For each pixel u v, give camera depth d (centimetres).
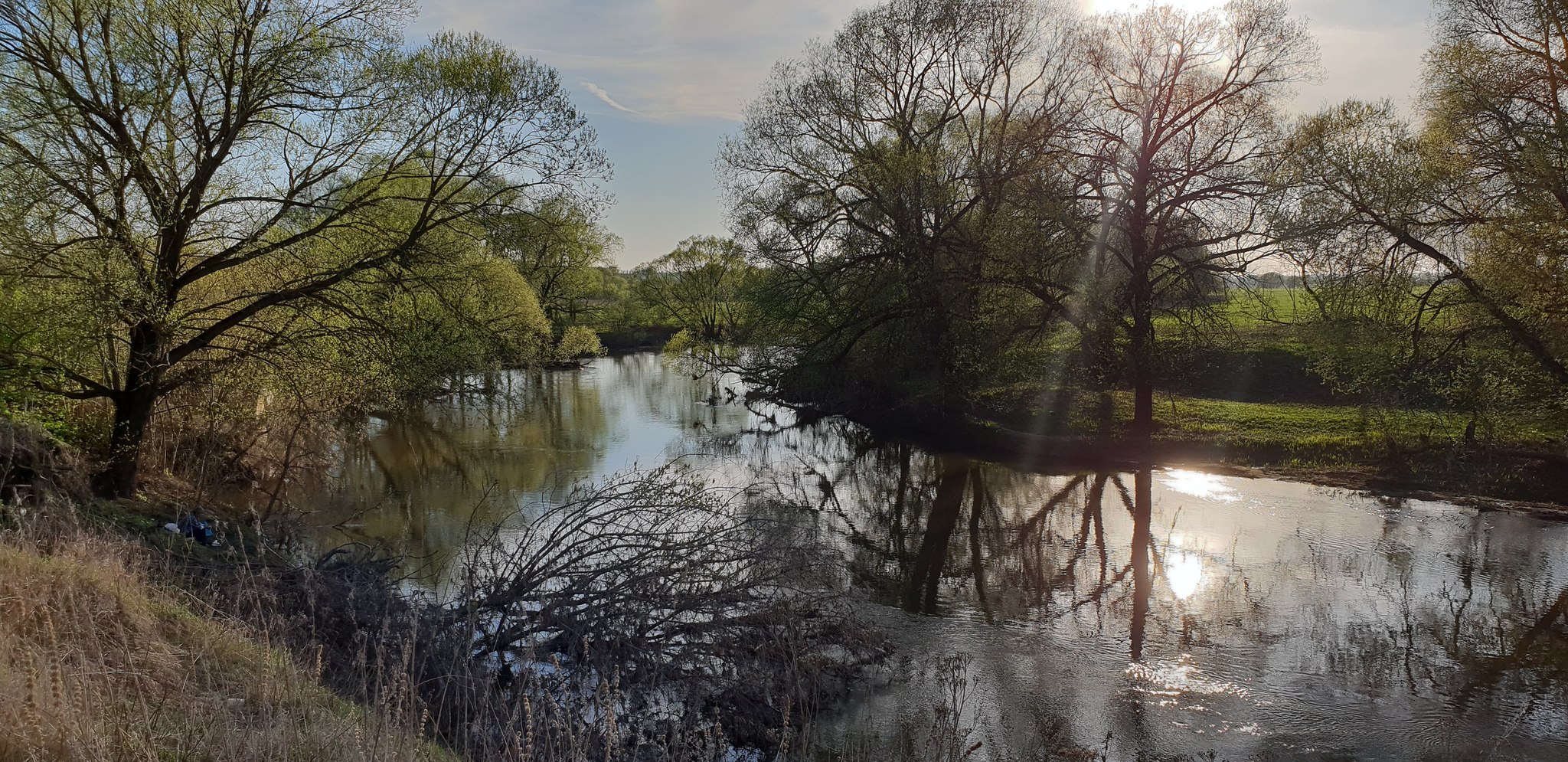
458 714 689
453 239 1561
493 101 1488
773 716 823
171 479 1481
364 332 1402
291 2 1302
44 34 1185
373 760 446
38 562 659
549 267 4781
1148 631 1091
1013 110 2881
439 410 3331
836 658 964
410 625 796
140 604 657
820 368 3108
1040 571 1366
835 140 2934
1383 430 2089
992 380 2586
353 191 1466
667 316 6819
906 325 2712
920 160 2603
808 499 1948
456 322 1578
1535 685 927
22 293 1172
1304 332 2164
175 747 452
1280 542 1490
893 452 2544
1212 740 819
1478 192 1817
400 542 1391
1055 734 824
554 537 997
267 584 836
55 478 1100
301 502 1677
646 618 898
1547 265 1606
